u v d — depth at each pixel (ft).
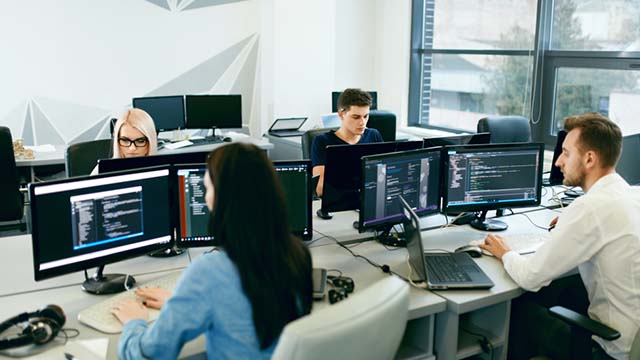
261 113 20.27
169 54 18.75
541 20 15.92
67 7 17.10
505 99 17.48
